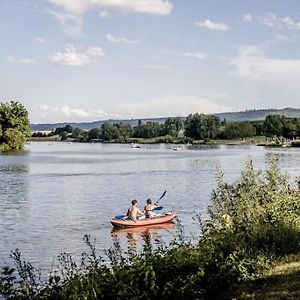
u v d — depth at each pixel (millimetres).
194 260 10898
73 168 79562
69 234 28375
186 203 40844
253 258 12211
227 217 14594
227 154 120312
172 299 9930
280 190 16938
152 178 62844
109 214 35594
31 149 164000
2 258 22266
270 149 148750
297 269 11656
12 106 127750
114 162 95188
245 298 10094
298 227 14273
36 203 40938
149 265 10359
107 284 9883
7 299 9797
